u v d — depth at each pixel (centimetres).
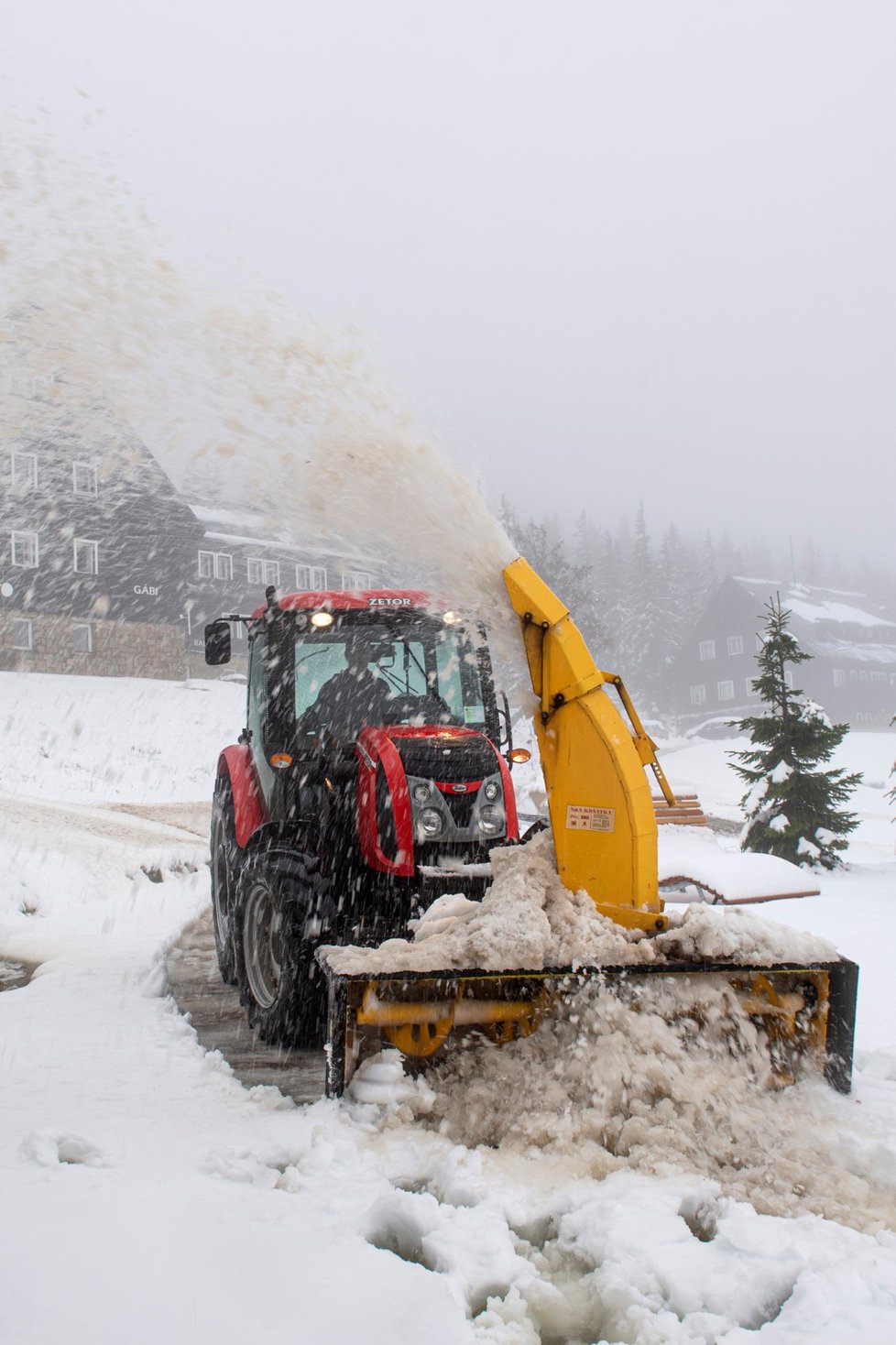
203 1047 460
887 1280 233
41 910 984
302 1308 221
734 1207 274
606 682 386
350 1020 349
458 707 525
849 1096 365
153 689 3256
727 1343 213
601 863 373
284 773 499
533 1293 238
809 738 1341
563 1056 344
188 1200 274
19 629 3250
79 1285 225
